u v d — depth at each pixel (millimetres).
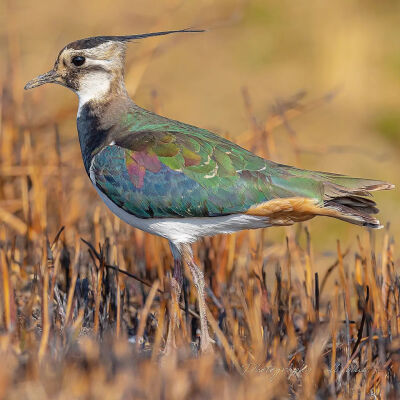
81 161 16578
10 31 21828
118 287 11008
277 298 12328
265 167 11188
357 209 11141
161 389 8414
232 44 30188
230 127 23922
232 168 11141
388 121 25609
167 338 10734
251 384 9023
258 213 11094
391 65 27953
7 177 15656
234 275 13867
